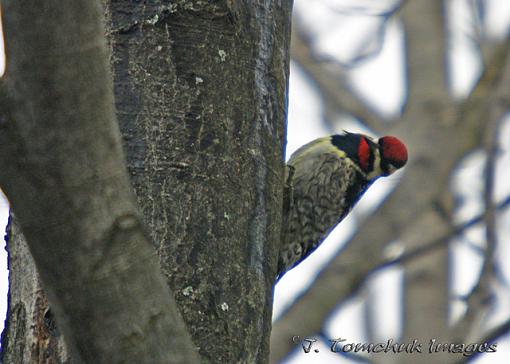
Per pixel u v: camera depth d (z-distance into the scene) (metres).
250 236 7.14
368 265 11.07
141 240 4.97
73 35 4.75
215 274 6.86
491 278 11.33
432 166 13.05
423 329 15.31
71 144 4.84
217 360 6.69
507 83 13.10
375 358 14.75
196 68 7.23
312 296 10.90
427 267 15.77
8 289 7.31
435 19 17.36
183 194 6.95
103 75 4.84
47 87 4.76
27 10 4.67
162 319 4.98
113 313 4.93
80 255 4.89
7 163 4.81
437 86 16.11
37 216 4.87
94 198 4.89
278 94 7.70
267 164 7.42
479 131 13.33
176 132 7.07
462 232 11.83
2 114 4.78
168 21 7.26
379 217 11.98
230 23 7.40
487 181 11.68
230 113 7.29
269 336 7.13
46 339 6.89
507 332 10.93
